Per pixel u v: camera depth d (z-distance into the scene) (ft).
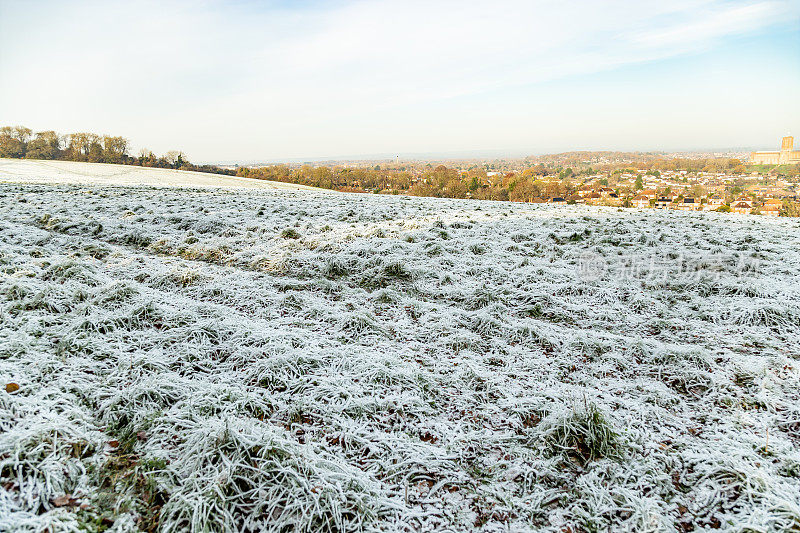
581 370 14.07
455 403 12.17
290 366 12.98
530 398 12.00
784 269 24.29
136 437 9.88
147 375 12.33
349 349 14.60
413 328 17.07
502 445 10.37
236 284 21.36
